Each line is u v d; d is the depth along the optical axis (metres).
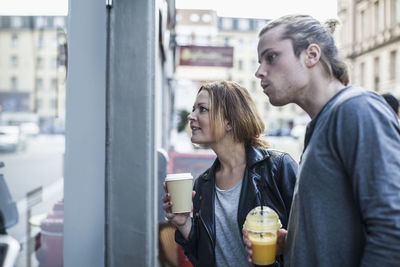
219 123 1.43
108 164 1.40
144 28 1.37
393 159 0.79
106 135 1.40
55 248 1.44
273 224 1.13
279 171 1.40
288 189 1.38
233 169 1.46
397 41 26.00
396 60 26.25
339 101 0.88
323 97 0.97
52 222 1.46
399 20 25.80
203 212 1.43
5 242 1.11
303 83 0.97
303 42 0.96
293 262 0.95
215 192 1.46
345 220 0.86
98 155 1.41
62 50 1.39
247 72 44.31
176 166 4.46
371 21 28.59
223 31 41.69
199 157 4.50
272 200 1.38
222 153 1.47
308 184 0.90
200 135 1.47
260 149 1.46
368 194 0.79
